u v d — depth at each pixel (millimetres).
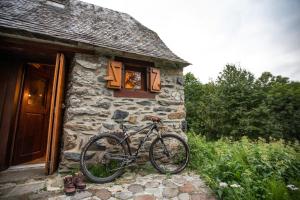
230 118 13656
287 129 12047
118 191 2172
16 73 3279
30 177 2598
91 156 2896
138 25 5328
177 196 2045
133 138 3314
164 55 3869
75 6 4695
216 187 2080
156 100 3697
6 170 2965
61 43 2918
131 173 2881
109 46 3152
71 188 2096
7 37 2717
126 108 3348
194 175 2832
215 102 14633
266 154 2947
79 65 3090
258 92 13500
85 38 3133
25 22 2850
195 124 15383
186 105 16156
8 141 3088
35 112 3871
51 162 2713
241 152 3148
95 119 3041
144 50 3695
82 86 3045
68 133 2820
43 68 4098
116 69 3301
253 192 1907
